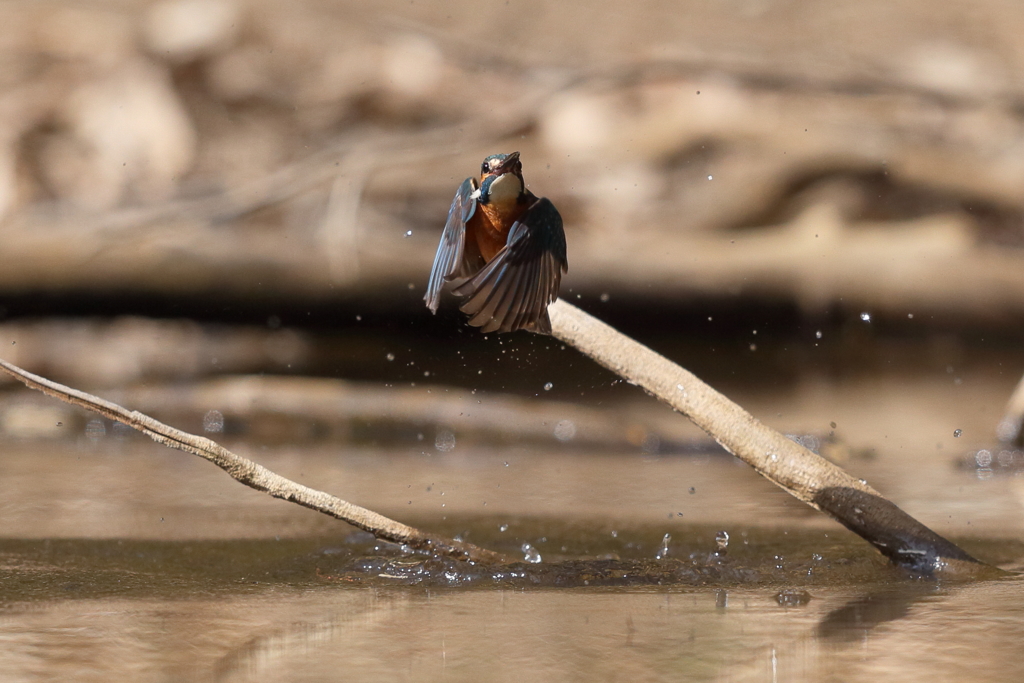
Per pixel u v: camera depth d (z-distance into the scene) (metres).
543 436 9.24
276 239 14.12
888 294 13.97
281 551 5.35
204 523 6.01
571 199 15.77
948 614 4.15
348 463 8.13
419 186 15.48
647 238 15.01
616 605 4.35
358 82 17.23
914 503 6.57
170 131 16.34
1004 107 15.54
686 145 15.76
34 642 3.81
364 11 18.56
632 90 16.33
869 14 18.31
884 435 9.02
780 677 3.39
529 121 14.58
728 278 13.95
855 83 15.67
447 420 9.59
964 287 14.03
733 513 6.34
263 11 18.03
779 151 15.34
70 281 13.32
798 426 9.34
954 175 15.01
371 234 14.55
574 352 14.19
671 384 5.21
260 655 3.66
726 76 15.80
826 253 14.40
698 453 8.73
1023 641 3.77
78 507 6.45
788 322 14.05
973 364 13.48
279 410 9.80
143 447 8.79
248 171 16.03
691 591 4.61
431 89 17.12
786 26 18.27
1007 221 15.12
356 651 3.69
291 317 13.66
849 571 4.96
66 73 16.94
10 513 6.26
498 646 3.74
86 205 15.09
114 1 18.38
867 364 13.44
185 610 4.25
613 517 6.20
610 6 18.80
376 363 12.73
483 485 7.29
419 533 4.89
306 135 16.92
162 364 11.99
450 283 4.07
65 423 9.70
